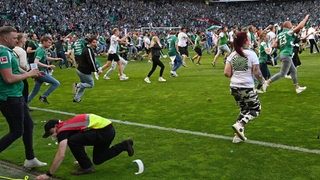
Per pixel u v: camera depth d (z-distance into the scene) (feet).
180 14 187.73
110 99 35.04
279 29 58.39
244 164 17.63
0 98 16.08
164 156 19.01
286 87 38.11
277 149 19.60
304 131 22.65
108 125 16.67
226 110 28.71
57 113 29.60
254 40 61.72
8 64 15.72
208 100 32.60
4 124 26.21
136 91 38.88
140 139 21.98
